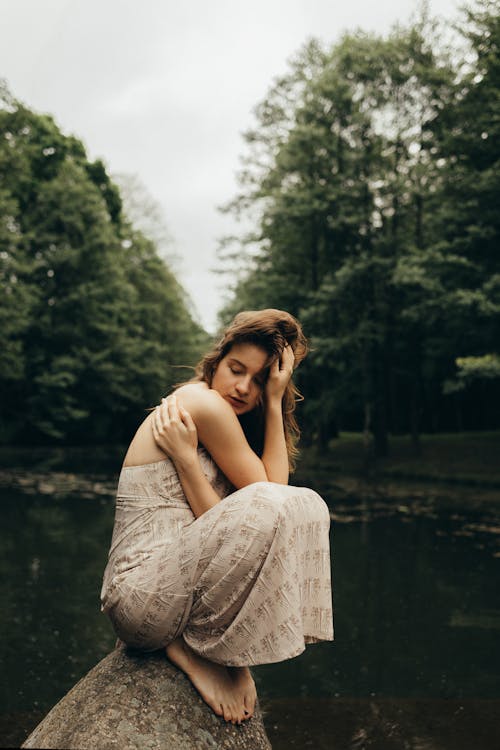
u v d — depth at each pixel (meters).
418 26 20.36
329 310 21.31
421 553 7.36
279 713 2.98
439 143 18.88
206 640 1.78
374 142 21.44
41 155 29.42
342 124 21.81
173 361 36.19
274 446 2.08
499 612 4.93
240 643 1.72
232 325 2.06
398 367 25.30
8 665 3.62
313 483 16.91
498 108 16.94
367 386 21.83
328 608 1.81
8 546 7.23
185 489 1.87
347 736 2.72
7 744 2.59
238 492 1.77
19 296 22.31
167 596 1.73
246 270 22.83
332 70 21.42
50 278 28.86
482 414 33.00
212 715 1.77
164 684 1.77
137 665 1.82
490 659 3.86
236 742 1.77
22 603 4.93
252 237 22.70
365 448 21.22
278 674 3.60
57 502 11.38
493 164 17.58
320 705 3.09
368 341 21.48
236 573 1.71
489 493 14.66
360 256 20.86
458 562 6.86
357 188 21.31
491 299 17.11
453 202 18.97
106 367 29.03
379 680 3.50
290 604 1.70
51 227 28.88
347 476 19.23
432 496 13.98
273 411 2.08
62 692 3.25
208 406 1.92
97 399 31.36
